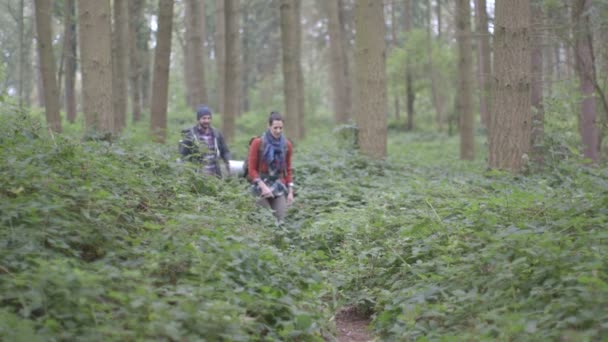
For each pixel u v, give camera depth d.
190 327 3.53
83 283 3.47
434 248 5.61
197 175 7.29
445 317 4.38
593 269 4.00
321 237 7.25
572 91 12.82
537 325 3.77
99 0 10.40
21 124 6.84
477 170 11.55
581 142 13.09
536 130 10.70
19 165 5.19
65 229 4.50
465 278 4.75
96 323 3.36
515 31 9.87
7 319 3.24
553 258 4.35
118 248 4.62
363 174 11.59
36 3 15.08
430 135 35.03
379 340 4.64
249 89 44.28
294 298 4.64
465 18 18.50
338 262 6.25
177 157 7.99
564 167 9.50
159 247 4.62
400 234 6.25
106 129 10.39
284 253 5.75
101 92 10.44
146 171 6.84
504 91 10.02
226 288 4.15
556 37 13.13
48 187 4.93
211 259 4.41
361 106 12.80
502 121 10.06
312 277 5.12
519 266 4.42
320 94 50.53
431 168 13.41
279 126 7.81
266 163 7.78
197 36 26.20
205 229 5.02
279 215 7.81
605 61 13.32
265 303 4.13
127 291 3.78
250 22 42.72
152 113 14.75
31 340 3.06
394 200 8.23
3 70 10.69
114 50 19.78
